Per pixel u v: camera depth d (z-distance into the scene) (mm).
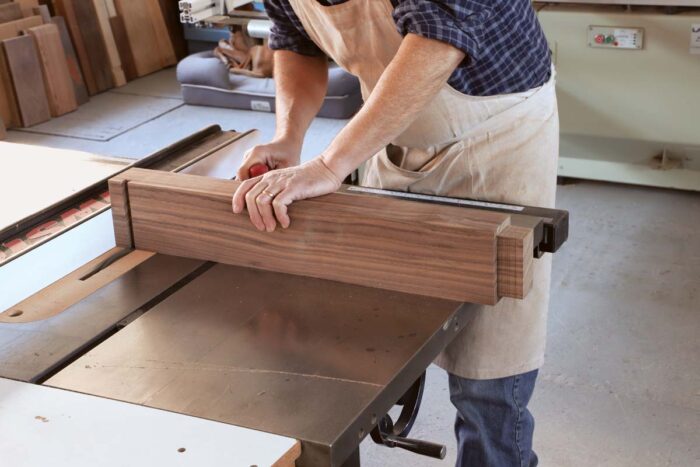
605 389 2705
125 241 1630
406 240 1386
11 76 3932
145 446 1088
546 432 2545
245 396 1179
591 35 3418
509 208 1585
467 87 1677
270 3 1791
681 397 2650
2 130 3887
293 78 1840
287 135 1741
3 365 1295
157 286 1497
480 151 1750
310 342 1298
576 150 3820
